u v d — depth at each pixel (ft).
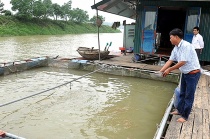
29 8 129.08
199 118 16.78
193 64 14.23
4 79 31.22
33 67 37.88
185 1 34.47
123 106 23.38
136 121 20.22
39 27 133.08
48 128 18.38
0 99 23.62
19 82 29.91
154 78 32.65
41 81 30.63
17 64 35.24
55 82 30.32
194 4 34.22
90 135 17.58
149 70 33.14
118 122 19.90
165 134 14.96
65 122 19.48
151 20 36.45
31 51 59.21
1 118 19.77
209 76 29.84
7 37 100.53
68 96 25.50
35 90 26.86
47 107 22.41
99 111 21.97
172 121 16.24
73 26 169.37
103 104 23.70
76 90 27.63
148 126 19.38
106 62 37.29
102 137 17.37
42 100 24.09
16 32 111.96
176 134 14.53
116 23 45.19
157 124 18.02
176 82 31.45
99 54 38.34
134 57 39.09
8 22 116.37
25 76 33.06
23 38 99.14
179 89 16.89
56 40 95.96
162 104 24.21
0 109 21.48
